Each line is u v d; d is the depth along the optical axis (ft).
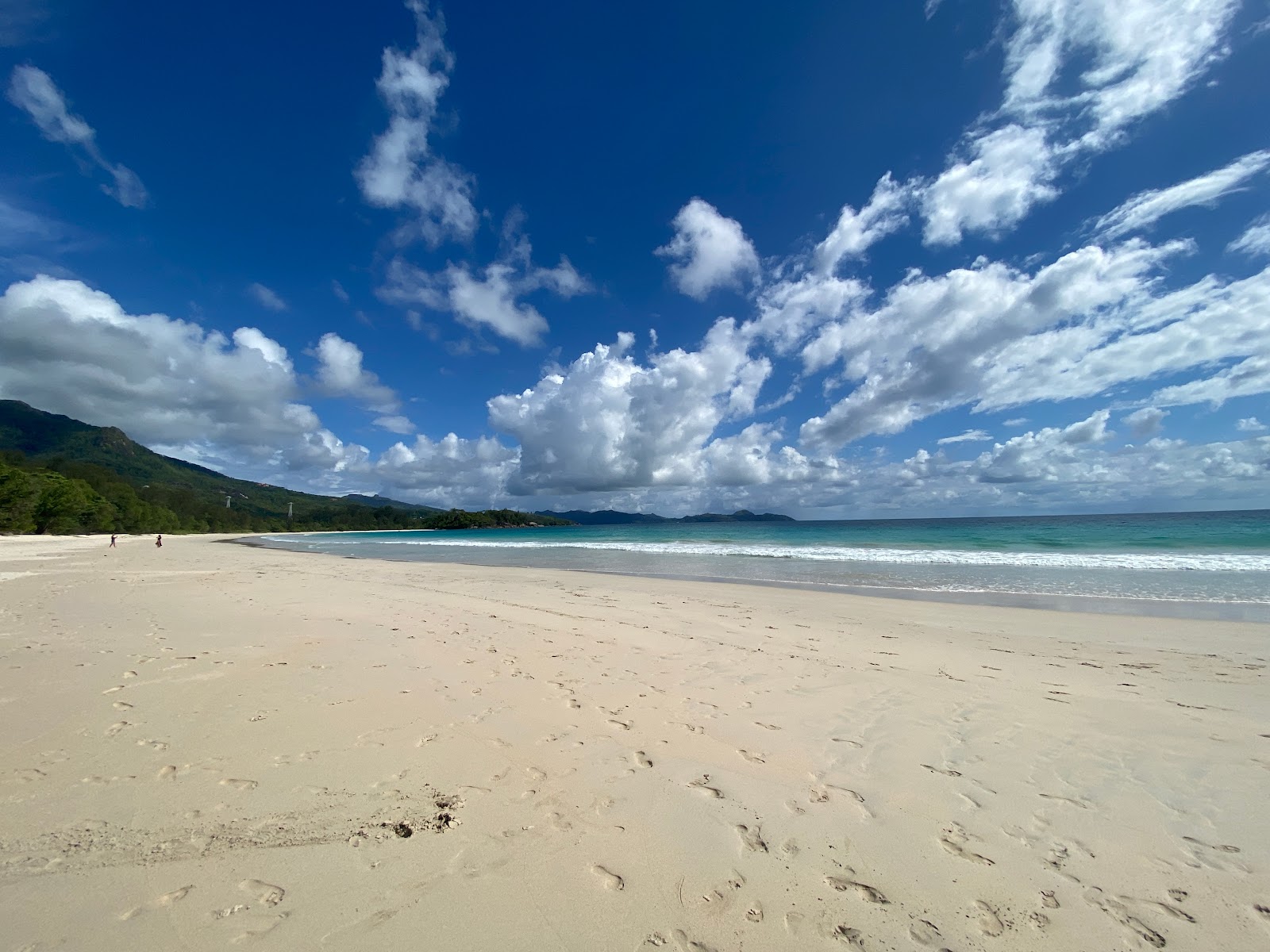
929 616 31.78
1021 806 10.98
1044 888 8.60
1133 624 29.07
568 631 27.20
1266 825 10.30
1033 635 26.81
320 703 16.22
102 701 16.08
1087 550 71.31
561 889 8.45
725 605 35.27
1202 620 30.19
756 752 13.38
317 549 127.54
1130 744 13.92
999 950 7.41
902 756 13.21
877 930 7.76
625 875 8.79
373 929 7.52
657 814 10.55
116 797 10.73
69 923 7.46
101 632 25.35
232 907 7.84
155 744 13.25
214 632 25.55
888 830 10.14
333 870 8.70
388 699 16.70
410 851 9.23
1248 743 13.92
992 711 16.25
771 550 86.33
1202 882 8.71
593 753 13.21
